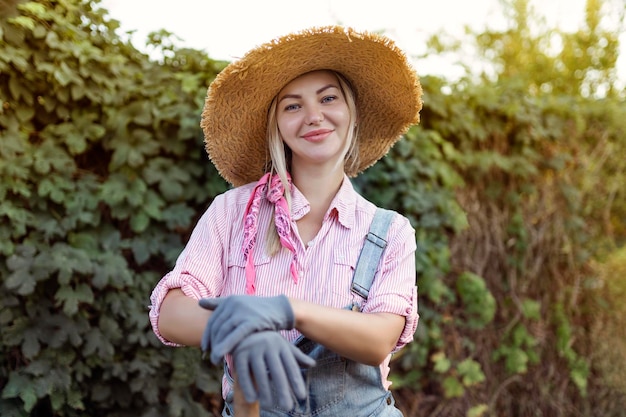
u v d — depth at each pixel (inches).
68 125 92.0
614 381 141.6
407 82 54.9
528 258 136.7
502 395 132.7
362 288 46.9
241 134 55.8
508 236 135.4
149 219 97.9
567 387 140.1
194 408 97.1
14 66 87.6
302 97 50.5
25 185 87.7
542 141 138.7
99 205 95.4
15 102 89.0
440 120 124.2
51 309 90.2
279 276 48.2
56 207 92.2
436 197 116.3
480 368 129.4
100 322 91.6
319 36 48.9
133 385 93.0
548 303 138.7
